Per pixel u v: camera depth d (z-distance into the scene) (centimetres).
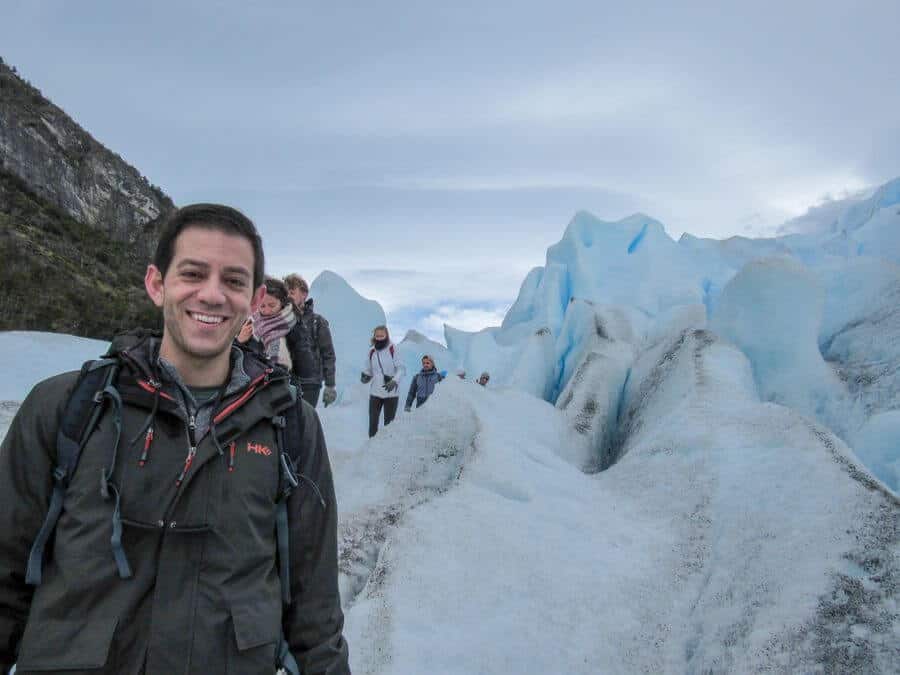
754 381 719
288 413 141
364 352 1568
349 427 841
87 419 125
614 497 471
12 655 126
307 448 144
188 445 129
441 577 361
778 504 392
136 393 128
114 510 122
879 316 823
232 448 131
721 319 827
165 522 123
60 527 122
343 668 148
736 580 355
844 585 315
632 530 423
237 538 127
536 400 678
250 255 139
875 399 703
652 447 511
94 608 120
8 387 858
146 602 122
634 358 908
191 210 138
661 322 1009
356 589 395
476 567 371
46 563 125
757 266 793
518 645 326
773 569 346
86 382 128
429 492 476
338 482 524
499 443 496
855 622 296
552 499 449
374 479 509
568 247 1552
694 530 410
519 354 1200
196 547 125
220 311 133
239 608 124
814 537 352
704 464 461
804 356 756
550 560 382
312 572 145
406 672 303
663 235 1448
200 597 123
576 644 331
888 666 276
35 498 125
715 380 584
